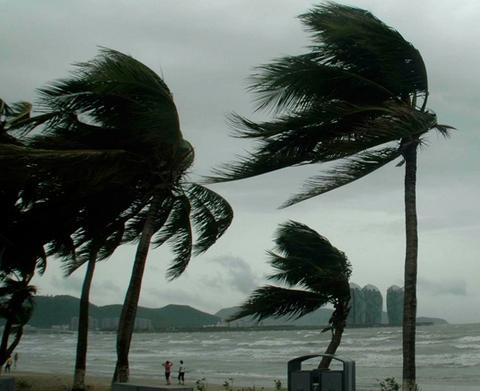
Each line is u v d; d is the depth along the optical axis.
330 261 16.72
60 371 52.62
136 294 16.61
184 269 20.08
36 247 19.20
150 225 17.05
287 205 11.19
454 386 37.50
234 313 16.52
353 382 10.38
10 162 14.44
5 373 41.28
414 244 11.68
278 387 25.08
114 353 100.81
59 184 16.73
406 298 11.52
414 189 11.86
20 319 19.11
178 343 135.88
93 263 20.64
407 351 11.30
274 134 11.66
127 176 16.59
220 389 32.25
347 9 11.95
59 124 16.30
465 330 140.88
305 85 11.75
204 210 19.17
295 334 161.12
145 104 15.12
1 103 17.50
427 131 11.46
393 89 12.16
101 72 14.66
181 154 17.14
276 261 16.52
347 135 11.65
